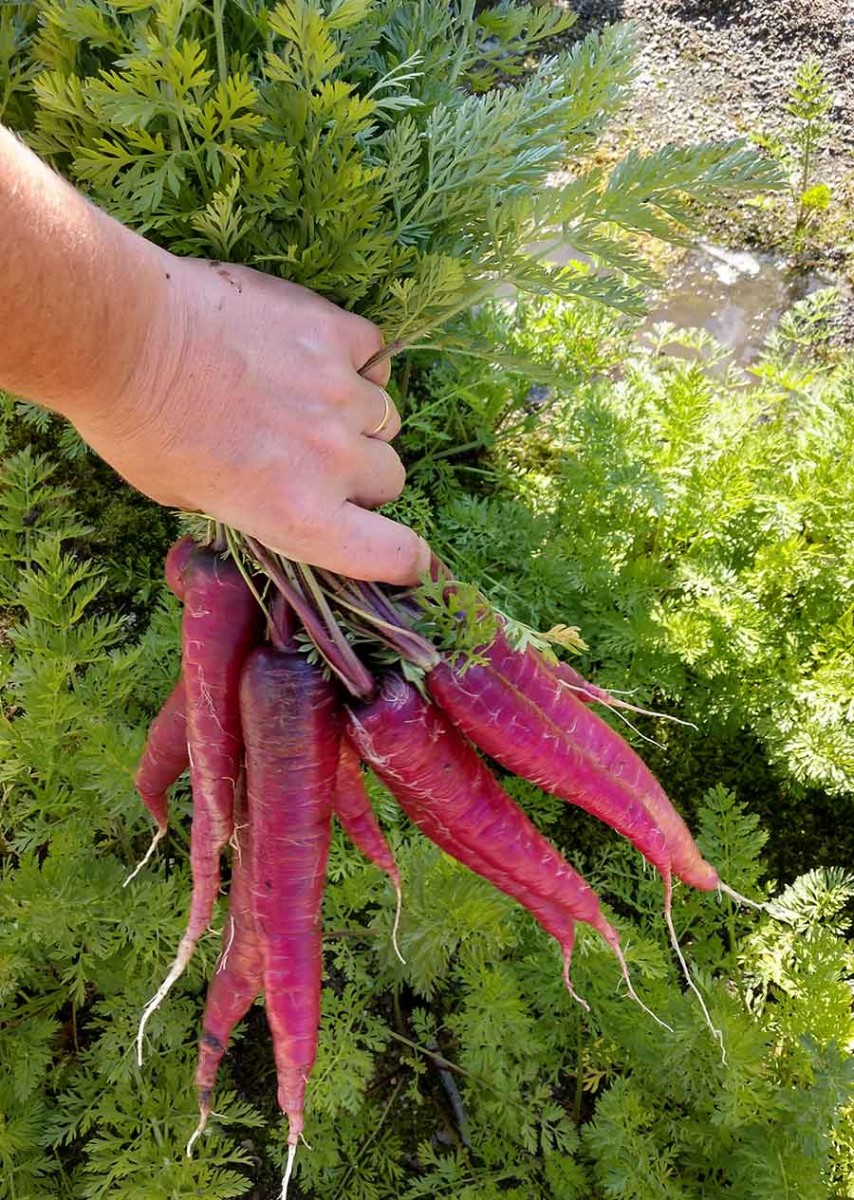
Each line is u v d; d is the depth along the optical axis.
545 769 0.45
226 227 0.34
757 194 1.04
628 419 0.74
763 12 1.11
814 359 0.96
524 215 0.35
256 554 0.39
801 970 0.63
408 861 0.63
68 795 0.65
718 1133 0.61
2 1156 0.58
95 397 0.30
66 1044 0.68
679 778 0.79
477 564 0.78
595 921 0.51
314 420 0.34
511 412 0.92
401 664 0.42
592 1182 0.63
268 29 0.34
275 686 0.41
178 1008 0.62
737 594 0.73
